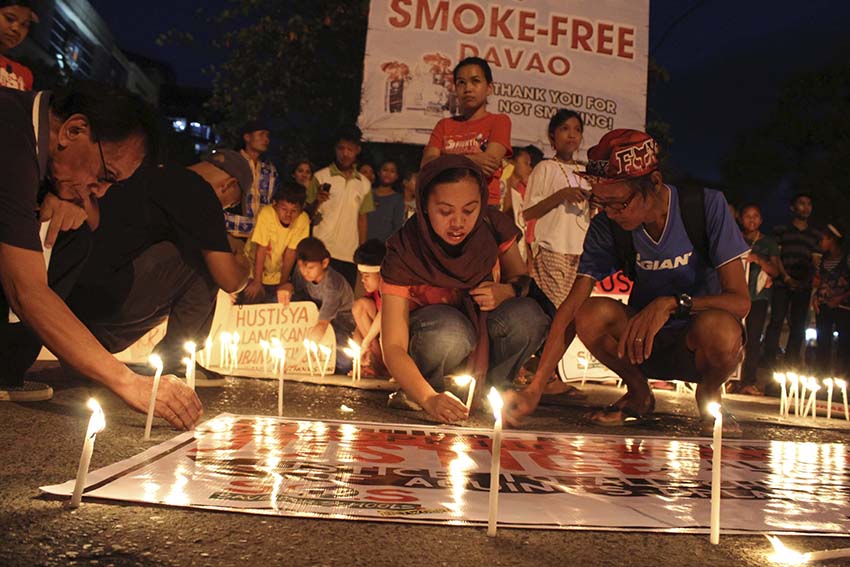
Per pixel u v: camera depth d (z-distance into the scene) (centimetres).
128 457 215
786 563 149
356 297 662
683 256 359
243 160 409
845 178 2147
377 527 160
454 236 347
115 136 235
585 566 144
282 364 321
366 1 1329
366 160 1353
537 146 845
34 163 228
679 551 155
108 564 133
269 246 657
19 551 136
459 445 254
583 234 579
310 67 1395
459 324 374
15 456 210
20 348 322
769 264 804
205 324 411
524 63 843
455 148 540
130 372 242
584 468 226
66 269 307
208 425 267
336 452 228
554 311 583
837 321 770
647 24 866
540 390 348
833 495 207
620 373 386
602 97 857
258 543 147
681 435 343
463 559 144
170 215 357
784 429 390
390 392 454
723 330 339
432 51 833
